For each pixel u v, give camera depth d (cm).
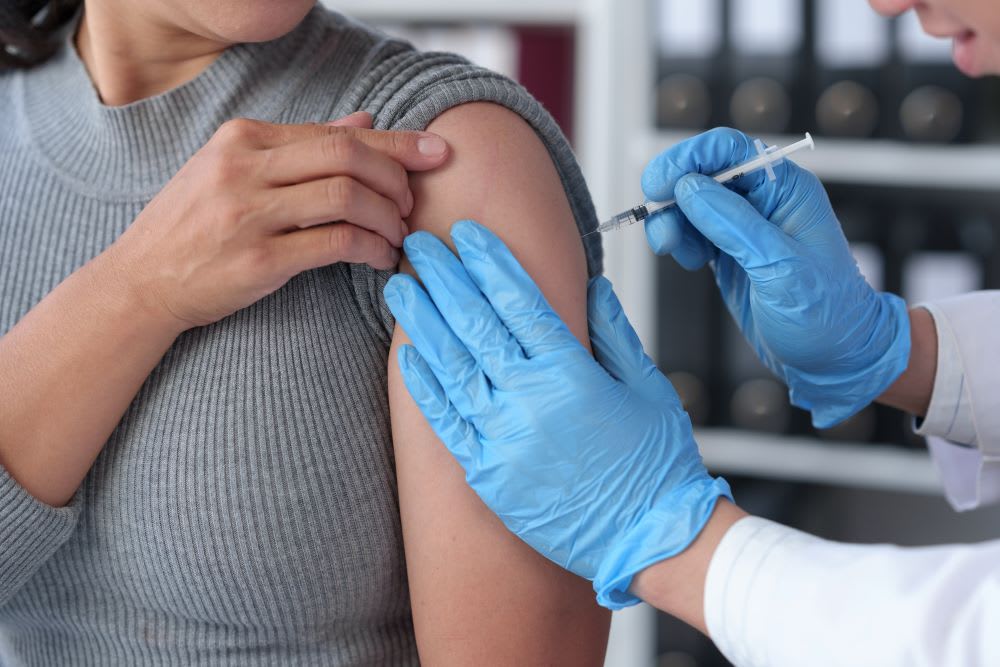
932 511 141
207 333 79
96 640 82
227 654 80
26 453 77
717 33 139
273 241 76
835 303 88
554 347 79
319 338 79
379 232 78
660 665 148
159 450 78
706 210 85
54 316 78
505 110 81
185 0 77
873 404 141
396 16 152
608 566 79
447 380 79
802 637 73
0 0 86
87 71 85
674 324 145
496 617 79
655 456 80
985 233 136
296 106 82
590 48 148
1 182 84
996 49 83
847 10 135
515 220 80
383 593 81
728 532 78
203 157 77
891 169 136
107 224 82
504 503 79
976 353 94
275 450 78
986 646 70
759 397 143
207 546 78
